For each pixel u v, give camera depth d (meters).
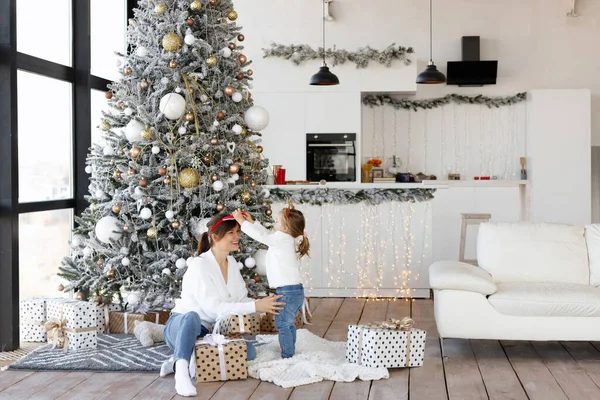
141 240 5.05
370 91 8.80
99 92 6.62
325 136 8.88
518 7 9.38
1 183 4.89
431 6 9.38
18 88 5.21
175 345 3.88
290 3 9.31
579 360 4.52
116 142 5.18
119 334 5.05
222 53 5.25
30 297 5.39
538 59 9.40
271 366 4.17
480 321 4.49
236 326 4.32
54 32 5.77
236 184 5.48
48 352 4.54
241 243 5.32
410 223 7.06
